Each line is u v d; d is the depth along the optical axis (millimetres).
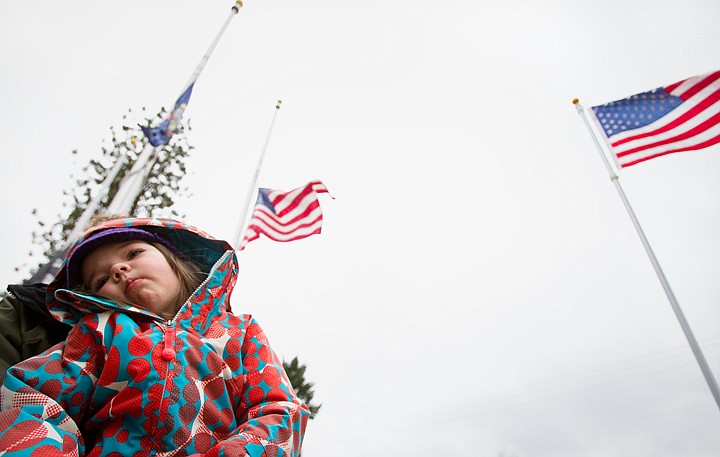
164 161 8461
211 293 2176
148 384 1655
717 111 8438
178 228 2545
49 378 1623
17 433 1331
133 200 6949
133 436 1591
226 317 2199
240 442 1444
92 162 7688
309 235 9930
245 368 1966
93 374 1731
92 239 2184
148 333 1836
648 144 8734
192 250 2646
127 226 2385
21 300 2270
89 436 1696
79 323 1900
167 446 1593
